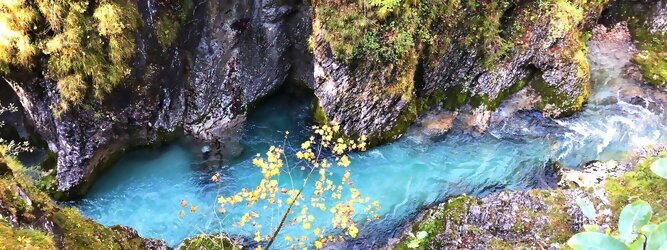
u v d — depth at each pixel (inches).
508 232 318.3
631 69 483.5
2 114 361.7
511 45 429.4
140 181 393.7
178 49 393.7
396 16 372.8
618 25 523.2
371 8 364.8
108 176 394.3
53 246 197.0
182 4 382.3
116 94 361.4
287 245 335.0
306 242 336.2
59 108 343.6
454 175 398.0
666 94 457.1
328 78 395.9
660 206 310.3
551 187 376.2
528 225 319.6
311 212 362.6
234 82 425.7
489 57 429.1
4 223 193.3
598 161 391.2
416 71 413.7
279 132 432.8
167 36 377.7
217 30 407.8
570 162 400.2
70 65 329.7
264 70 430.9
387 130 418.6
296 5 407.2
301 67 437.4
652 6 513.3
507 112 442.3
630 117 437.7
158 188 388.8
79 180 368.2
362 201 302.8
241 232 346.9
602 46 506.6
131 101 374.9
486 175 395.9
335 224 287.4
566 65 433.7
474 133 432.5
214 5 398.9
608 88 466.0
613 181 341.7
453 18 402.0
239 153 415.5
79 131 357.4
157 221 364.2
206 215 366.0
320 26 378.6
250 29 411.2
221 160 409.7
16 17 305.1
